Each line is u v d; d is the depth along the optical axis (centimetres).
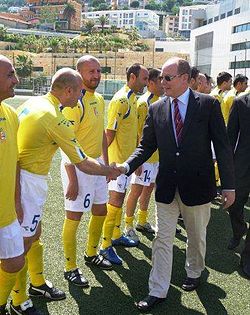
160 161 340
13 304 314
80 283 364
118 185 412
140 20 14762
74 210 365
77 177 360
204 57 7062
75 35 10856
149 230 510
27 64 6091
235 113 436
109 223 414
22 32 10250
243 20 5881
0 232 261
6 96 249
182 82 324
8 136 253
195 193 334
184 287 371
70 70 310
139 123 470
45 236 472
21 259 273
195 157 328
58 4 13850
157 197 341
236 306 348
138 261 424
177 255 448
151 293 339
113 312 329
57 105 306
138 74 414
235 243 469
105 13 15388
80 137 359
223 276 402
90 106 361
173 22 15262
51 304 336
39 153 294
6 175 254
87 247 408
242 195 446
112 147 427
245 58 5841
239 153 438
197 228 349
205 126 328
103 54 6731
